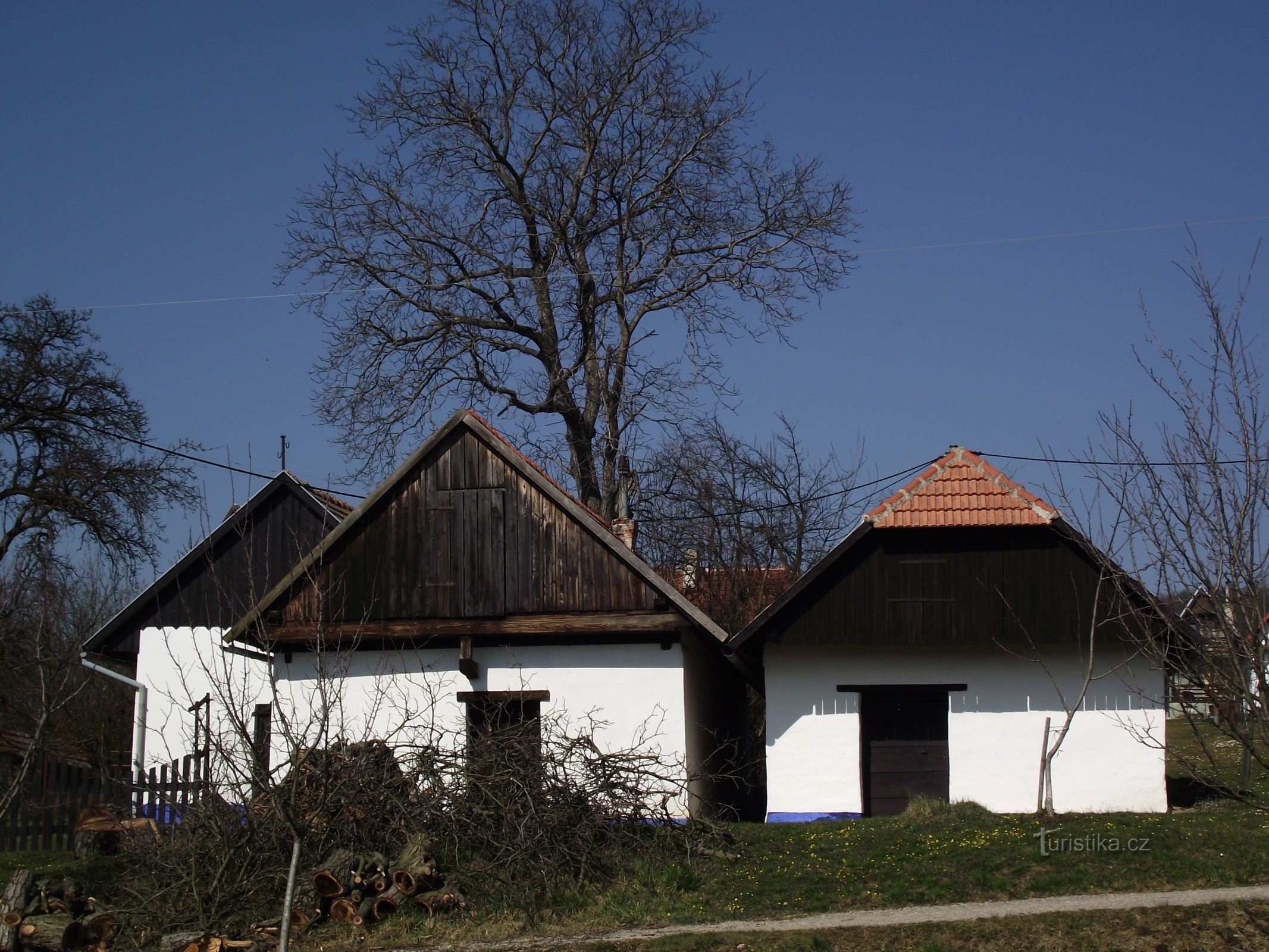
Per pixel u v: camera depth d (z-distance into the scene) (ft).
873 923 38.65
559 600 63.67
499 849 43.62
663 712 62.39
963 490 63.00
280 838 41.19
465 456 65.98
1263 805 29.14
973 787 62.18
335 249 90.17
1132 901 39.34
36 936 38.04
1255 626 27.02
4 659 41.93
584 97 92.27
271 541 80.23
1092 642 52.70
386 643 65.21
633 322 96.99
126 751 73.82
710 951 36.94
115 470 103.45
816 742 63.67
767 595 103.40
